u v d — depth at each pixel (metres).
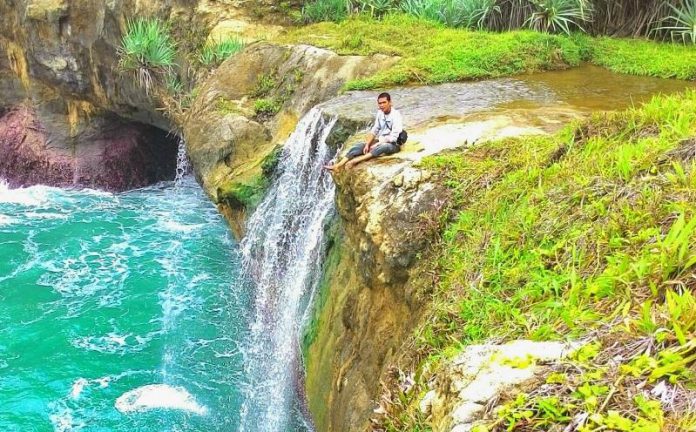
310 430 8.65
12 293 13.87
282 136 13.13
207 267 15.05
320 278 9.17
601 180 5.22
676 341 3.23
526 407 3.19
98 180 21.42
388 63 13.18
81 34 19.39
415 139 8.30
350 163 7.69
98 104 20.61
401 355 5.50
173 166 22.84
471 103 10.37
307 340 8.96
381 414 4.68
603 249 4.38
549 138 7.34
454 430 3.29
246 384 10.88
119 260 15.45
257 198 12.45
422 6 17.28
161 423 10.01
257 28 17.75
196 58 17.62
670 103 6.59
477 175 6.65
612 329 3.51
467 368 3.73
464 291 5.16
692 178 4.52
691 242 3.79
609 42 14.52
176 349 11.90
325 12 17.92
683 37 14.22
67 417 10.19
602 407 3.00
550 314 4.03
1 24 20.78
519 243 5.20
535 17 15.22
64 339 12.23
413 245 6.41
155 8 18.58
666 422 2.81
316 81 13.38
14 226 17.61
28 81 21.14
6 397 10.63
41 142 21.72
